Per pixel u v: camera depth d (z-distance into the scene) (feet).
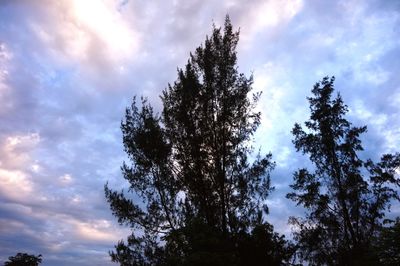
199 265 50.75
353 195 89.35
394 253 56.59
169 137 80.84
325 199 91.91
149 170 78.48
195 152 76.54
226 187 74.38
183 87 80.89
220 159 76.02
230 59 82.69
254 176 73.97
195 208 73.15
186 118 78.79
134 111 82.58
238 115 78.64
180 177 78.13
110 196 76.02
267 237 58.70
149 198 76.59
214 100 79.77
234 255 54.29
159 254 68.23
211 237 55.16
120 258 68.54
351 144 94.53
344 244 88.22
